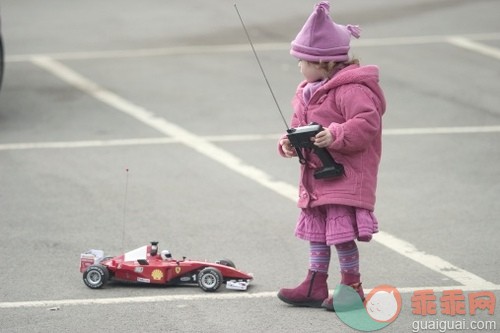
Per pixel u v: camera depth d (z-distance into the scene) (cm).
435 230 2047
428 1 4725
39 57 3853
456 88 3322
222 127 2912
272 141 2767
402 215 2150
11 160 2608
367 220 1580
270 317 1598
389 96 3238
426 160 2580
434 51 3809
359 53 3794
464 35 4050
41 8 4781
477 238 1994
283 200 2272
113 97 3272
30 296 1709
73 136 2839
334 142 1546
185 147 2717
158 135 2839
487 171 2481
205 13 4566
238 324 1568
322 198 1584
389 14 4456
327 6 1591
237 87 3362
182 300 1680
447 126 2905
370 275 1792
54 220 2134
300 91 1641
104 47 3988
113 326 1567
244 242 1989
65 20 4503
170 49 3922
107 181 2419
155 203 2247
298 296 1639
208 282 1711
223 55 3809
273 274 1809
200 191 2338
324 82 1611
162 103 3188
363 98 1562
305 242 1988
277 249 1947
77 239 2014
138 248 1852
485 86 3344
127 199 2277
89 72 3609
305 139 1553
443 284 1741
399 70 3553
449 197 2275
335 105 1592
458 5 4619
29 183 2408
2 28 4362
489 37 4006
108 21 4459
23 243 1994
